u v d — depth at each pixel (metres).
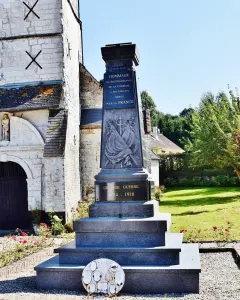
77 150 19.28
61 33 17.92
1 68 18.12
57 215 15.90
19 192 17.39
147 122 24.19
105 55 8.63
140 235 7.61
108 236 7.70
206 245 10.73
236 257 9.49
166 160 38.94
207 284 7.38
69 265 7.43
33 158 16.75
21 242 11.88
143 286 6.99
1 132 17.09
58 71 17.80
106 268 6.94
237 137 23.98
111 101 8.60
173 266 7.11
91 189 20.11
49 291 7.14
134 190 8.16
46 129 16.92
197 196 27.52
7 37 18.16
